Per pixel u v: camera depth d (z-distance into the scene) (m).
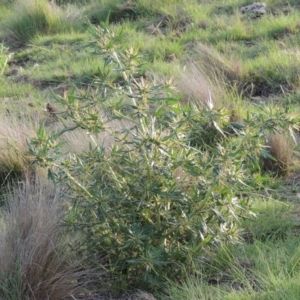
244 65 8.77
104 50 4.86
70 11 12.34
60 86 9.47
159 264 4.65
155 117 4.76
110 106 4.81
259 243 5.02
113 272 4.83
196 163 4.75
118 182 4.74
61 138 6.79
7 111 8.44
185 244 4.85
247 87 8.45
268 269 4.51
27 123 7.50
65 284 4.77
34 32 11.88
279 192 6.09
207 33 10.46
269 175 6.39
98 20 12.17
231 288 4.55
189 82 7.84
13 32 11.97
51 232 4.89
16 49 11.59
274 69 8.62
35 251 4.75
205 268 4.86
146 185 4.64
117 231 4.76
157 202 4.75
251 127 4.79
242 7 11.25
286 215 5.53
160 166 4.67
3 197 6.53
